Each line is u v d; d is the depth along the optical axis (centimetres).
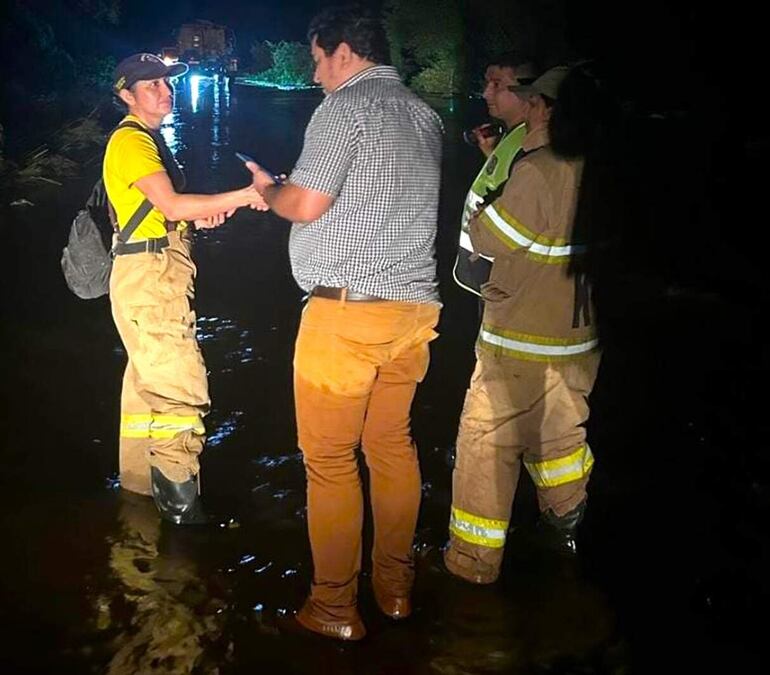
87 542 416
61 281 780
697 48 1667
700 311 710
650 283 764
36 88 1895
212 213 391
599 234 375
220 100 2378
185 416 425
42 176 1184
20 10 1961
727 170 1113
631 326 681
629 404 563
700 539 427
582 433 404
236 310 734
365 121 316
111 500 451
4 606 373
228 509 448
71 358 621
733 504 456
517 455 390
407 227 331
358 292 327
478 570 393
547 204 360
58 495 454
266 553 413
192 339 429
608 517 445
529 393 382
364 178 318
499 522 390
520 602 384
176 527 430
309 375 336
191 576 396
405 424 363
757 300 730
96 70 2303
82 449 499
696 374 603
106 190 412
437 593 388
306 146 322
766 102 1490
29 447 499
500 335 379
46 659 345
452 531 401
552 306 373
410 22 2555
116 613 371
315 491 350
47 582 388
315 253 329
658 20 1722
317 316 332
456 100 2341
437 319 354
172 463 424
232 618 370
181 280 420
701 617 375
